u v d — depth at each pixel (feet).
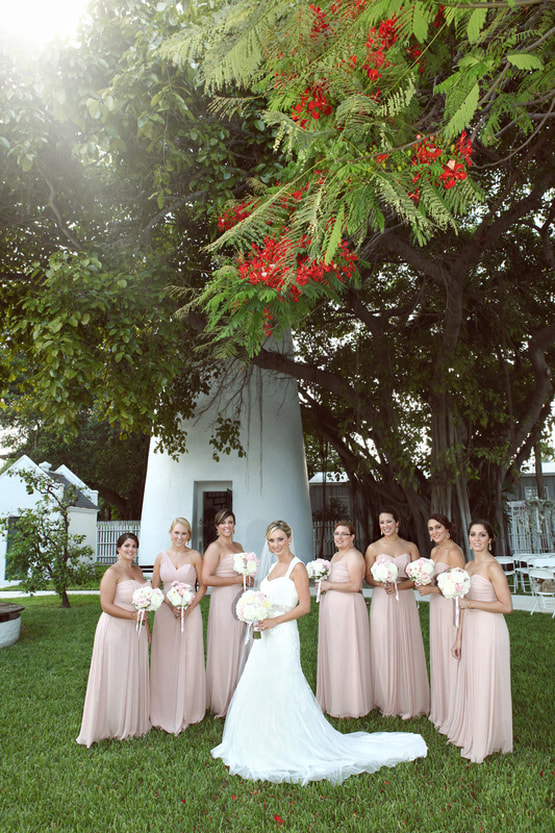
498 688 14.67
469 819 11.53
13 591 57.36
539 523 55.52
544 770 13.60
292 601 15.12
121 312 27.48
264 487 51.13
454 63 10.85
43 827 11.82
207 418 52.31
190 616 18.11
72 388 26.66
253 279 9.94
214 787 13.41
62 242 33.83
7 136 26.50
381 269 49.90
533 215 49.55
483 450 46.24
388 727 16.98
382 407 46.73
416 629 18.78
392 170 8.75
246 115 26.37
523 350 53.42
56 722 18.21
